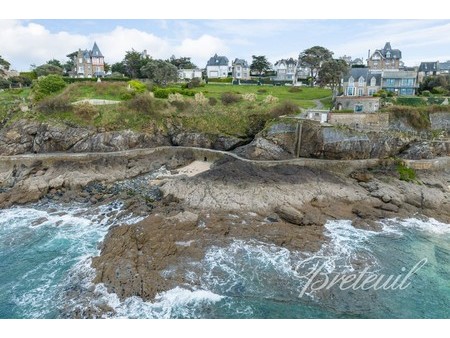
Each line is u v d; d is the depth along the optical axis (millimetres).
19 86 70375
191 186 32281
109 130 44188
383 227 28047
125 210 29797
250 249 24016
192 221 26359
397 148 39781
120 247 23297
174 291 19844
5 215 29906
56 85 53188
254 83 76375
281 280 21234
